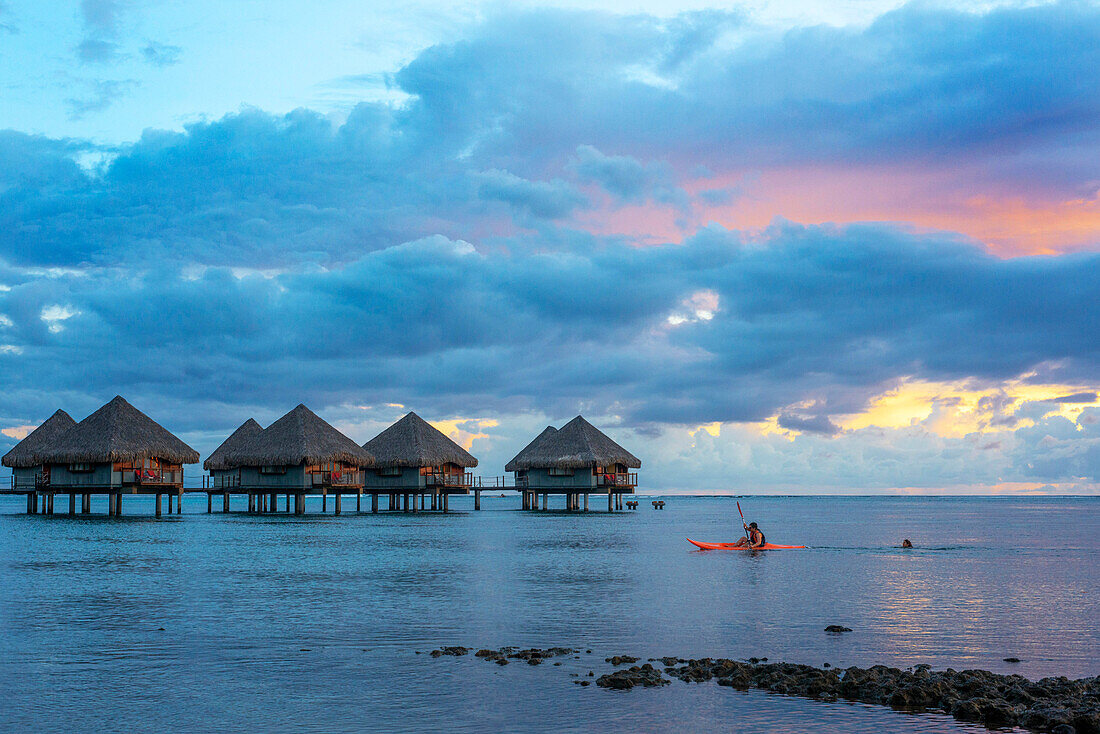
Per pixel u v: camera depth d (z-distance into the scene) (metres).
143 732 12.51
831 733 12.48
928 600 24.56
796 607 23.11
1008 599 24.86
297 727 12.70
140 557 35.66
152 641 18.25
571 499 86.88
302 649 17.53
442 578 29.09
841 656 17.19
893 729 12.65
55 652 17.22
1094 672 15.97
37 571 30.42
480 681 15.05
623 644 18.17
